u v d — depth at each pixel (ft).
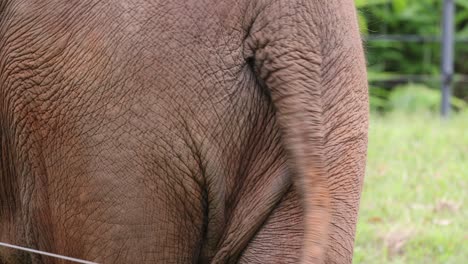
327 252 19.88
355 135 20.58
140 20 19.81
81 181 20.61
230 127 20.13
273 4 19.88
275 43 19.86
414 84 92.58
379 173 51.67
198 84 19.79
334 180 20.20
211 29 19.76
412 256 39.83
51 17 20.72
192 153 20.07
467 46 96.99
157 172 20.12
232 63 19.86
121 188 20.25
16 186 22.80
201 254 21.09
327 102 20.25
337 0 20.67
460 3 96.89
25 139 21.47
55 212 21.29
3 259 23.99
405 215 44.68
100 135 20.20
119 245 20.53
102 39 20.02
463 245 41.06
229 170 20.44
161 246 20.58
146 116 19.89
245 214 20.52
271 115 20.39
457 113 79.77
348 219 20.30
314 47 20.04
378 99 85.71
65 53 20.48
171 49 19.71
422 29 95.96
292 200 20.36
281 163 20.39
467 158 56.34
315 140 19.75
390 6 95.91
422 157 56.08
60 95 20.58
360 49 21.20
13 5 21.39
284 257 20.17
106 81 19.99
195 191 20.39
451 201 46.88
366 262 39.29
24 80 21.09
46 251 22.13
